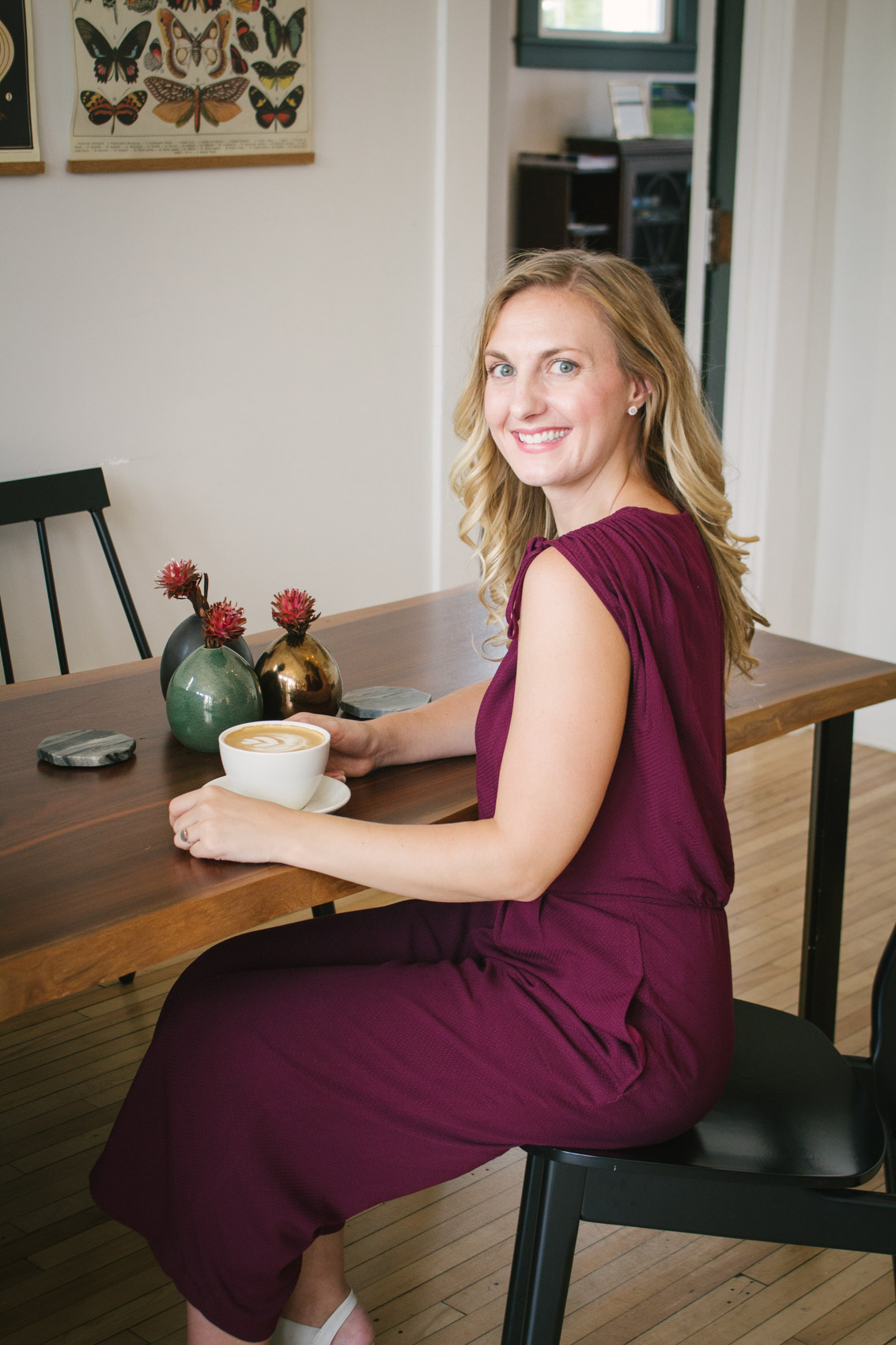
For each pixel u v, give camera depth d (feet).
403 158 10.77
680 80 21.77
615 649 3.82
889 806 11.29
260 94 9.63
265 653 5.26
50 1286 5.64
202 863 4.05
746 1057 4.66
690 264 13.00
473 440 4.87
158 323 9.57
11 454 9.02
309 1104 3.98
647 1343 5.41
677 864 4.06
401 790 4.77
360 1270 5.81
